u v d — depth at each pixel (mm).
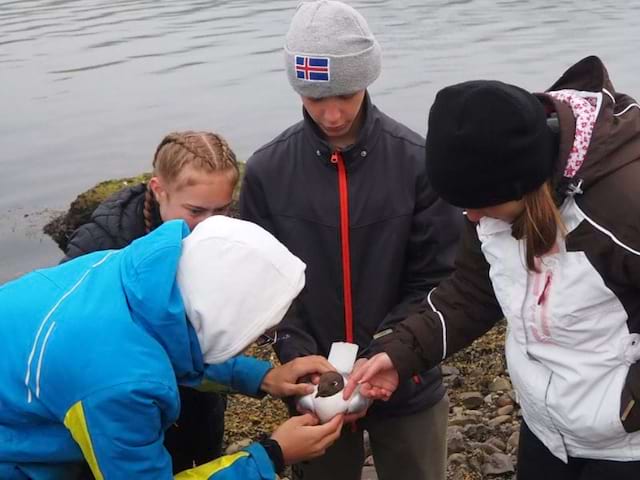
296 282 1336
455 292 1676
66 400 1271
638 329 1393
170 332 1286
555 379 1471
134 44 10812
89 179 5797
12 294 1400
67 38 11281
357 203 1755
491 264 1508
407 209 1750
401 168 1749
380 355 1655
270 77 8680
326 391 1614
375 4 15531
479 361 2986
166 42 10977
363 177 1752
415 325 1677
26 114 7363
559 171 1333
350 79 1664
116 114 7324
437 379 1851
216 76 8805
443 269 1780
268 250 1325
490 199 1326
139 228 1791
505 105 1283
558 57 9539
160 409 1282
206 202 1706
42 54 10102
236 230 1336
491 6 14766
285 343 1808
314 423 1592
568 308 1396
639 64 8969
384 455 1892
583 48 10109
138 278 1300
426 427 1851
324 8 1688
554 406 1478
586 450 1491
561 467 1577
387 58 9758
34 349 1305
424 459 1870
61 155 6266
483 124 1285
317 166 1769
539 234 1350
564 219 1367
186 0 15695
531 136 1285
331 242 1774
